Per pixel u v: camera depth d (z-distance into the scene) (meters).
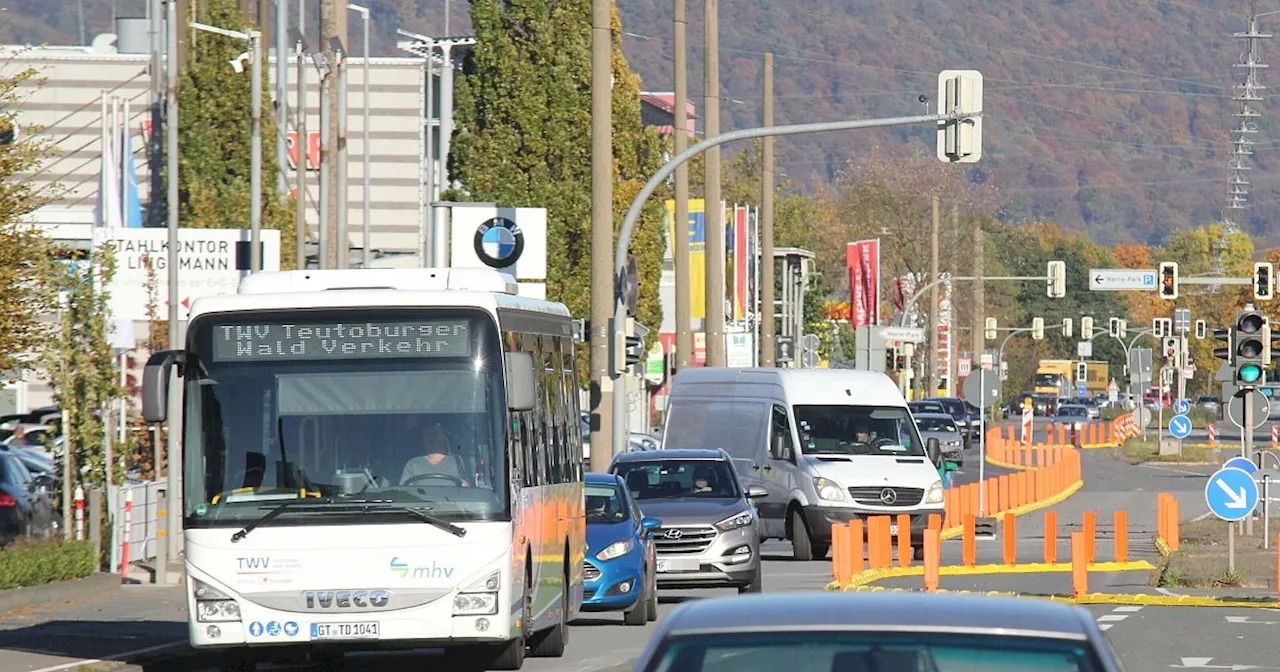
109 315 77.94
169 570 73.69
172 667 49.22
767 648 17.20
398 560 42.62
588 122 145.88
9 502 75.50
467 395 43.31
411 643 43.03
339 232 95.88
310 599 42.50
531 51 145.12
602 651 53.62
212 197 130.50
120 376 79.75
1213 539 101.31
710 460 72.94
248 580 42.56
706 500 70.31
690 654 17.28
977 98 85.06
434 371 43.34
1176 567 80.94
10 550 65.75
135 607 62.97
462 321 43.56
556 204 145.12
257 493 42.81
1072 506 134.38
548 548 49.47
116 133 129.88
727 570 67.69
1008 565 86.56
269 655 44.53
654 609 63.38
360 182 183.50
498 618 42.88
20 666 46.38
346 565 42.56
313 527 42.59
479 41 145.50
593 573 59.59
